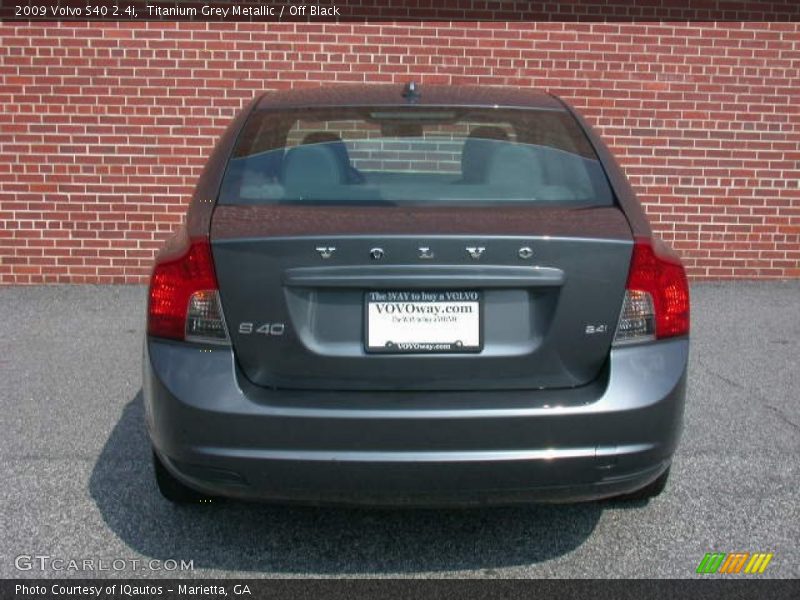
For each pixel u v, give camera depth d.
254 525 3.92
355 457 3.12
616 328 3.23
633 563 3.62
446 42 8.16
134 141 8.12
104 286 8.23
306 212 3.40
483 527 3.91
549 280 3.15
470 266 3.14
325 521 3.96
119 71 8.04
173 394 3.18
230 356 3.20
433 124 3.98
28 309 7.45
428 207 3.47
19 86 8.02
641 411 3.17
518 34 8.19
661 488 4.00
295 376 3.21
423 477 3.13
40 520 3.93
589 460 3.16
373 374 3.19
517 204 3.54
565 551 3.71
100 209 8.20
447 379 3.20
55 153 8.11
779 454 4.66
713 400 5.47
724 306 7.71
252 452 3.14
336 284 3.14
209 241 3.22
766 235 8.57
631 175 8.43
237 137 3.95
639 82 8.30
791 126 8.42
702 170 8.45
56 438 4.83
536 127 4.04
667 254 3.40
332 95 4.31
